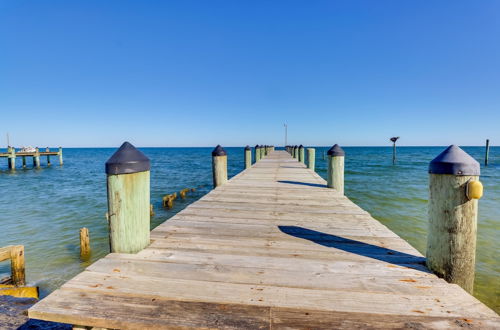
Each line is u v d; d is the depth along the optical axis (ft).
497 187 47.85
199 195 45.78
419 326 4.42
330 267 6.72
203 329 4.36
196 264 6.80
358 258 7.34
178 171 93.20
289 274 6.31
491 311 4.86
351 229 9.96
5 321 10.36
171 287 5.61
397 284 5.86
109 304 4.97
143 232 7.74
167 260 7.01
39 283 14.92
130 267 6.54
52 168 116.26
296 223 10.70
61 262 18.02
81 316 4.60
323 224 10.57
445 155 6.24
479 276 14.56
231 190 18.11
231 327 4.36
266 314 4.72
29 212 33.35
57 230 25.58
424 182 56.54
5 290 12.70
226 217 11.53
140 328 4.47
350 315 4.72
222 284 5.78
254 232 9.55
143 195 7.68
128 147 7.66
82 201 40.57
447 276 6.07
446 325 4.45
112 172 7.20
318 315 4.71
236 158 179.83
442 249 6.15
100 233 24.75
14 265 14.14
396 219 26.94
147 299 5.16
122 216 7.30
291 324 4.47
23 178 76.79
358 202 35.60
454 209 5.99
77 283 5.70
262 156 62.69
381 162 132.67
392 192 43.68
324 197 15.83
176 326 4.40
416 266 6.79
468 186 5.81
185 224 10.47
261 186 19.77
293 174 27.25
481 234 21.65
